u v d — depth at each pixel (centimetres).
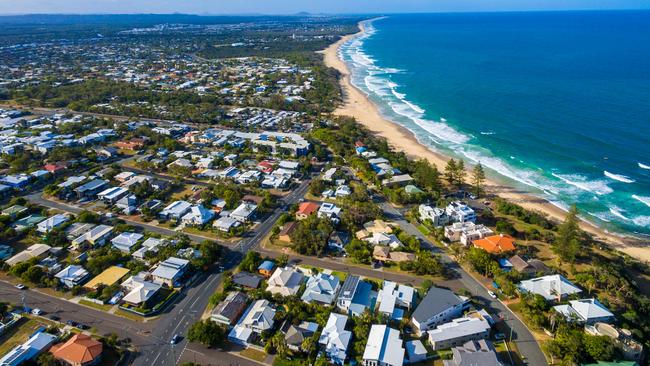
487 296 11525
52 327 10269
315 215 15512
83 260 13188
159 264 12500
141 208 16375
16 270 12169
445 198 17262
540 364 9288
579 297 11181
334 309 10981
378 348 9356
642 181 18700
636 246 14638
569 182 19088
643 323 10381
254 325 10138
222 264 13062
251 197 17338
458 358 9206
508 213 16275
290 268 12369
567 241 13025
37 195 17712
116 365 9269
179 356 9562
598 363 9038
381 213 15825
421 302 10719
